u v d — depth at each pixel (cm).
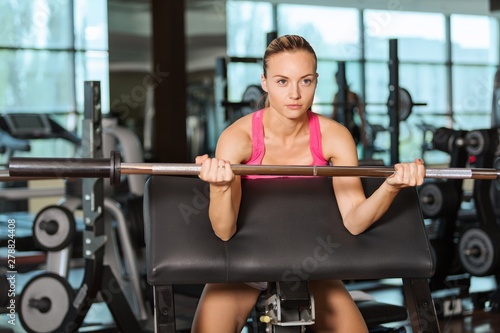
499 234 419
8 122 629
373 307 288
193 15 898
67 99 890
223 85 608
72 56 885
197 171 173
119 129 461
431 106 1127
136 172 175
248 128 199
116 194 517
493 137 442
